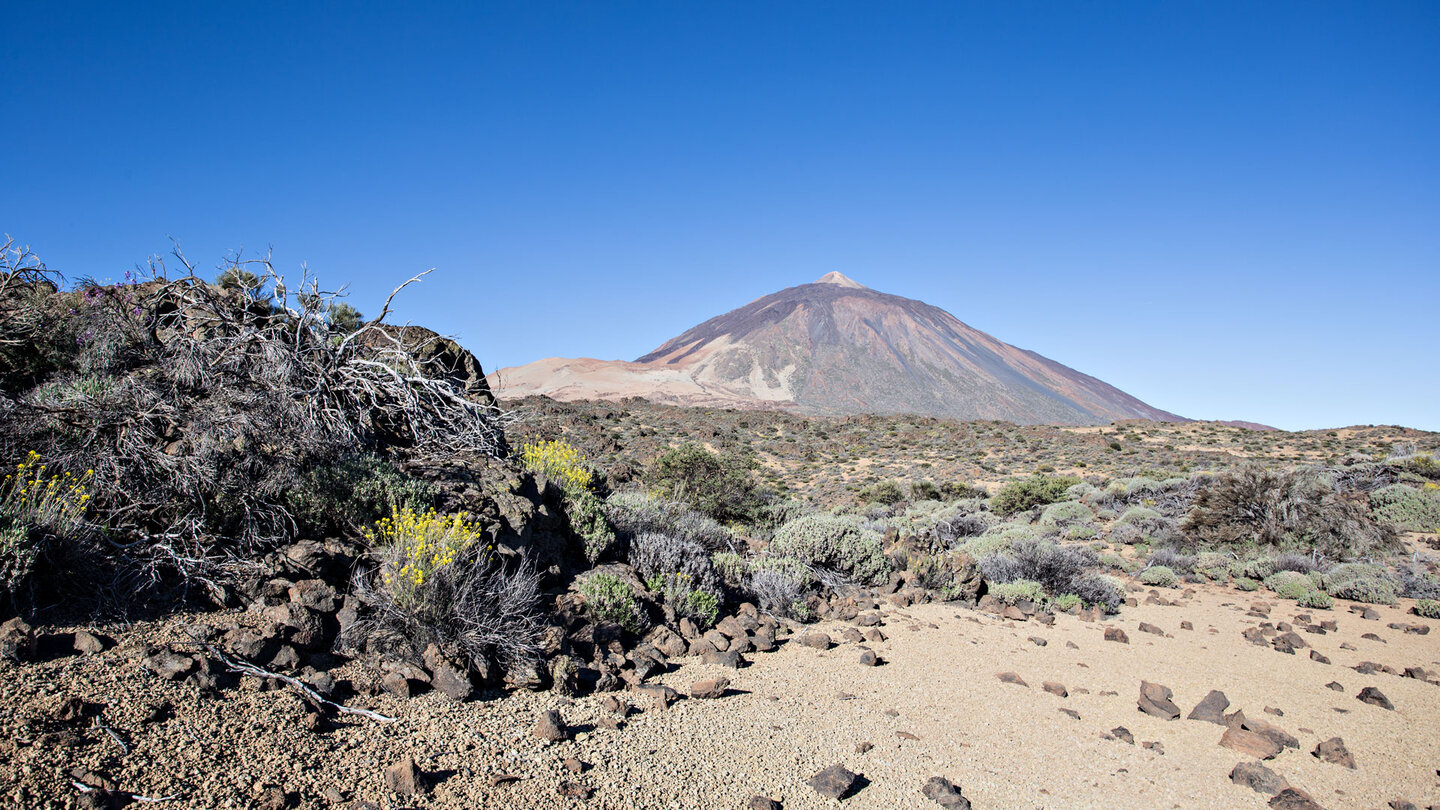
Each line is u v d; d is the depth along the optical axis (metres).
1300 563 12.81
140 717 3.26
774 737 4.69
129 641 3.89
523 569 5.95
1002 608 9.52
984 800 4.09
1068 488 28.66
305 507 5.47
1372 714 5.85
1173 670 7.03
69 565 4.24
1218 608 10.45
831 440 58.50
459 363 10.10
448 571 4.96
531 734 4.12
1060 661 7.19
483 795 3.38
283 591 4.70
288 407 6.05
